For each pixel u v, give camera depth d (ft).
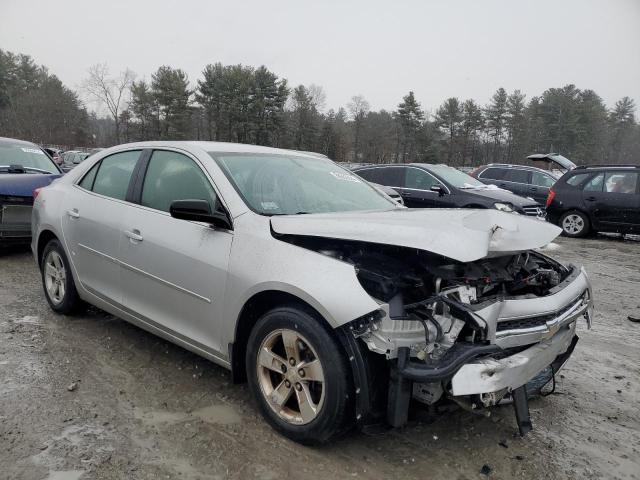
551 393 11.78
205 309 10.83
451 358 8.23
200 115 211.00
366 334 8.54
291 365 9.60
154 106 198.70
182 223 11.50
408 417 9.25
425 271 9.31
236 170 11.78
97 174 14.83
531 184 49.85
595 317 19.29
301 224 9.87
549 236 9.99
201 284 10.82
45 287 16.38
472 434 10.37
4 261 23.26
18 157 27.76
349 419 9.09
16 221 22.91
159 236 11.80
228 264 10.30
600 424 11.13
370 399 8.74
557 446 10.17
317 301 8.80
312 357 9.36
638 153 274.77
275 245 9.86
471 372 8.20
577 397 12.40
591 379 13.50
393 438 10.10
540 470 9.34
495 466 9.39
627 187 40.22
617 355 15.30
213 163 11.74
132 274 12.59
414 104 222.89
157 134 204.23
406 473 9.05
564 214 42.70
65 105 229.45
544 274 10.78
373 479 8.84
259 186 11.61
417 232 8.87
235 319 10.21
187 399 11.25
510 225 9.57
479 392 8.22
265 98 200.13
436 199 38.27
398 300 8.57
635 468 9.58
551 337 9.56
